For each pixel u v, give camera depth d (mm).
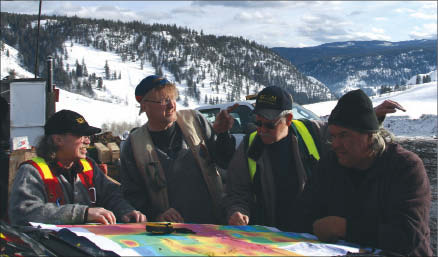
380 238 2008
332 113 2197
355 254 1832
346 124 2111
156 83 3117
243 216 2768
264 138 2891
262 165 2914
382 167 2170
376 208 2180
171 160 3162
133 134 3273
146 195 3232
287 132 2947
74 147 2707
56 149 2695
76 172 2832
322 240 2154
